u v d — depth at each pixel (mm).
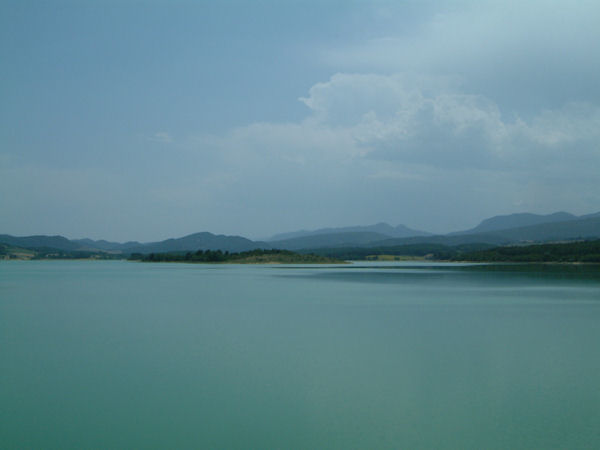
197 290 83312
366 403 21484
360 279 118000
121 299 66562
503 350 31719
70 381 24812
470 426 18875
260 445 17250
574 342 34250
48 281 111688
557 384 24078
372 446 17188
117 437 17938
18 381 24812
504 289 83188
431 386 23828
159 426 18922
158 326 42188
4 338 36406
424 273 152000
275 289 85188
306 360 29078
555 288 85000
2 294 74938
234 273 157250
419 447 17094
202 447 17062
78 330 40125
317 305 58906
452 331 39219
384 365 27875
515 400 21766
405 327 41406
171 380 24969
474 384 24156
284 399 22031
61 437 17891
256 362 28688
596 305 57750
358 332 38969
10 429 18641
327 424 19109
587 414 20062
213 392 23047
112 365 28031
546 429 18578
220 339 36031
